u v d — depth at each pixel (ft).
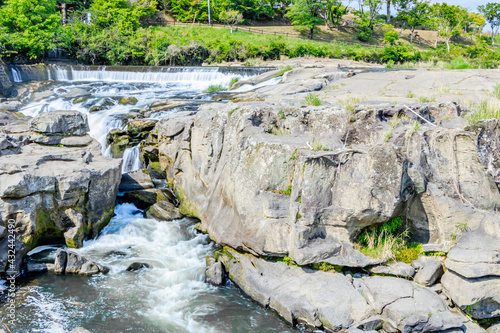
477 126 29.27
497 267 24.50
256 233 30.07
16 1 107.65
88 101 68.54
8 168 32.76
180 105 59.36
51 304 28.27
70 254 32.73
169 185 46.52
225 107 39.83
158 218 41.34
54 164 37.04
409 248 28.99
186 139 43.09
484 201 28.99
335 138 33.19
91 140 44.50
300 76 75.51
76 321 26.61
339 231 28.66
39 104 69.10
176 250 35.86
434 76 62.28
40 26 114.01
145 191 44.60
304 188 28.14
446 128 31.12
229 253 32.81
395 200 27.04
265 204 29.78
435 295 25.73
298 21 197.57
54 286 30.50
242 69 95.86
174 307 28.37
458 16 213.25
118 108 64.54
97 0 154.30
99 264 33.01
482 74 61.72
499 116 32.53
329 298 25.99
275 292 27.89
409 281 26.89
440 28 211.61
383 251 28.04
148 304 28.71
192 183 41.73
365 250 28.58
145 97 73.31
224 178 35.12
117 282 31.27
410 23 218.38
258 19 224.94
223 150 37.27
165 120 46.62
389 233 29.55
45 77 96.43
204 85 89.66
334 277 27.55
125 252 35.55
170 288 30.63
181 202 43.16
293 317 26.16
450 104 36.06
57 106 67.46
